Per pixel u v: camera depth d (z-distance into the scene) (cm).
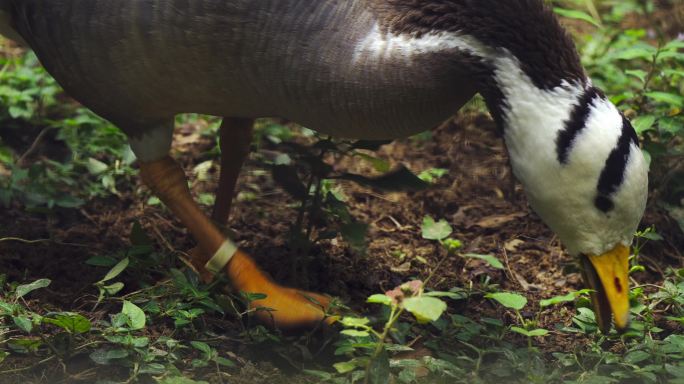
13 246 593
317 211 575
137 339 470
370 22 475
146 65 495
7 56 840
